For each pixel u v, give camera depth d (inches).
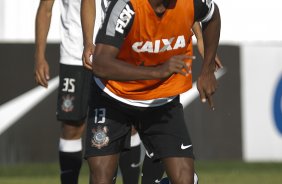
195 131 992.2
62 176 662.5
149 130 500.4
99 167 492.1
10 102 958.4
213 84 498.9
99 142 494.0
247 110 1013.2
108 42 454.0
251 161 1015.0
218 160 1002.1
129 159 647.1
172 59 426.6
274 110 1021.2
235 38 1106.1
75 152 656.4
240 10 1103.6
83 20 539.8
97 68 450.3
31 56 959.0
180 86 496.4
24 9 1077.8
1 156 960.9
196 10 472.7
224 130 1003.3
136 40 464.4
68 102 650.8
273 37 1112.8
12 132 961.5
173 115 499.2
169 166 492.7
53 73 954.7
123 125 500.1
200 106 992.2
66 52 647.8
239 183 833.5
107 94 495.8
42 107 959.6
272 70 1018.1
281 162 1013.8
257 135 1017.5
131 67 438.6
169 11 460.4
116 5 457.7
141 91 492.7
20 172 930.7
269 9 1109.7
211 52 496.4
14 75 957.2
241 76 1008.2
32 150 960.9
